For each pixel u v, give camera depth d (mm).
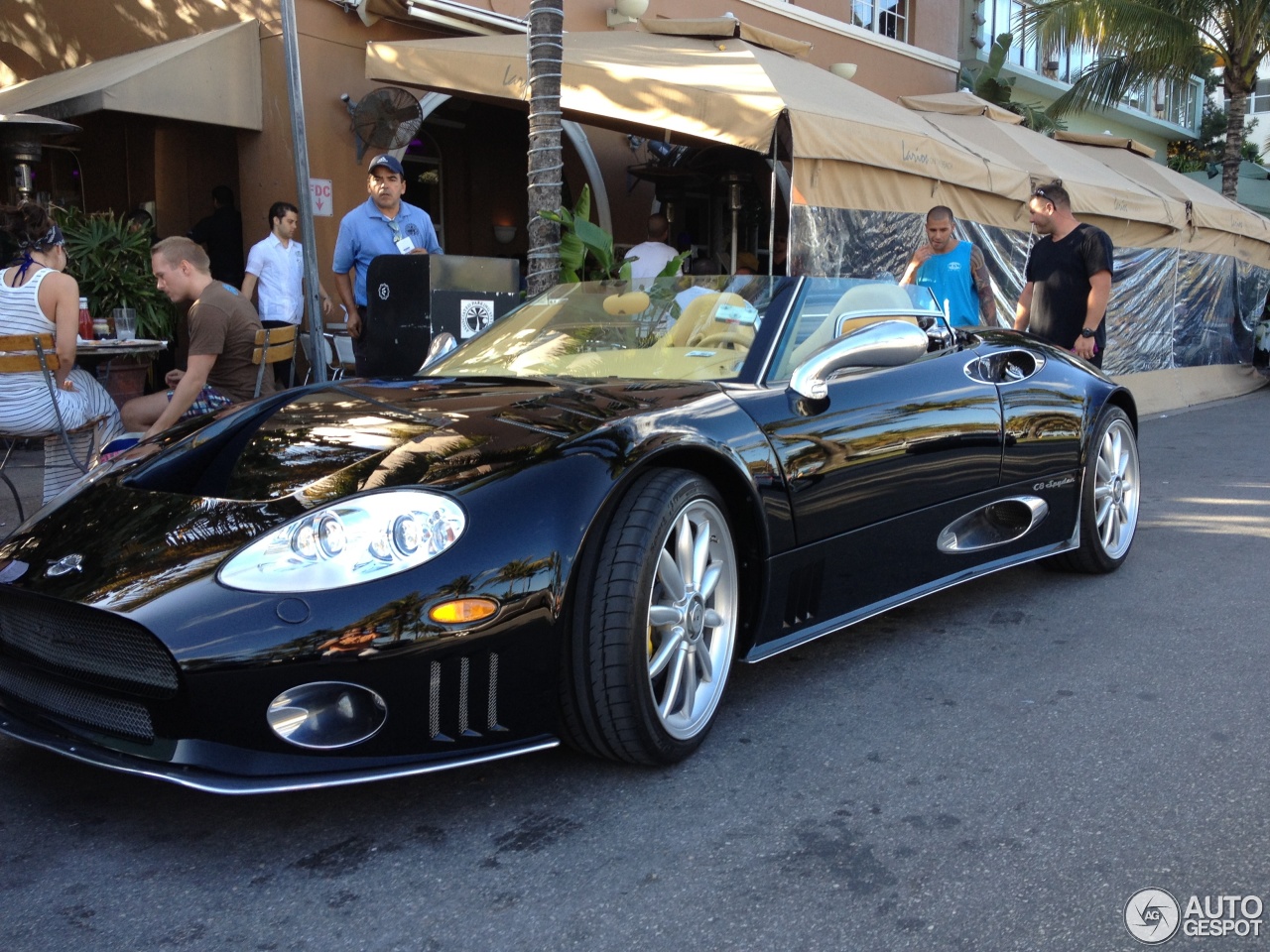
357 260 6117
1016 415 3537
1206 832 2090
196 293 4070
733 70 6418
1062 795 2252
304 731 1929
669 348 3078
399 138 7762
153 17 8266
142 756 1981
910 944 1722
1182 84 15328
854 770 2389
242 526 2070
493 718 2068
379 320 5441
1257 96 37094
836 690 2904
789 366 2930
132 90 6902
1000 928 1765
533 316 3432
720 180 9289
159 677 1949
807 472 2680
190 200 8445
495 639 2031
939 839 2068
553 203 5621
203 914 1826
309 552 1982
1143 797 2242
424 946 1730
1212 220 11859
